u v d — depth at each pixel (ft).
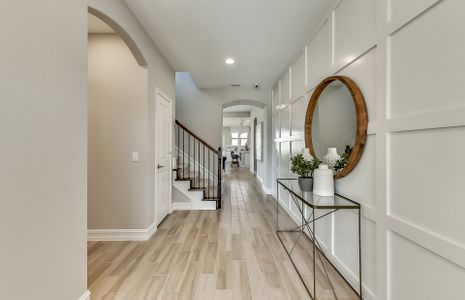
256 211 13.88
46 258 4.38
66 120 4.89
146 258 8.08
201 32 9.50
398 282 4.72
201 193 14.26
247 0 7.50
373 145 5.53
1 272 3.58
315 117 8.87
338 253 7.22
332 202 6.32
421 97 4.15
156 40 10.17
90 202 9.66
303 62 10.45
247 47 10.87
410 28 4.39
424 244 4.05
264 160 19.97
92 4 6.02
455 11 3.53
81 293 5.33
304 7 7.83
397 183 4.75
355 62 6.29
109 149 9.66
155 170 10.69
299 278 6.90
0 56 3.56
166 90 12.51
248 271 7.26
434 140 3.91
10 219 3.71
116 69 9.66
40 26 4.24
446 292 3.68
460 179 3.48
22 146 3.91
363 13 5.87
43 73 4.31
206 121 18.74
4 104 3.62
